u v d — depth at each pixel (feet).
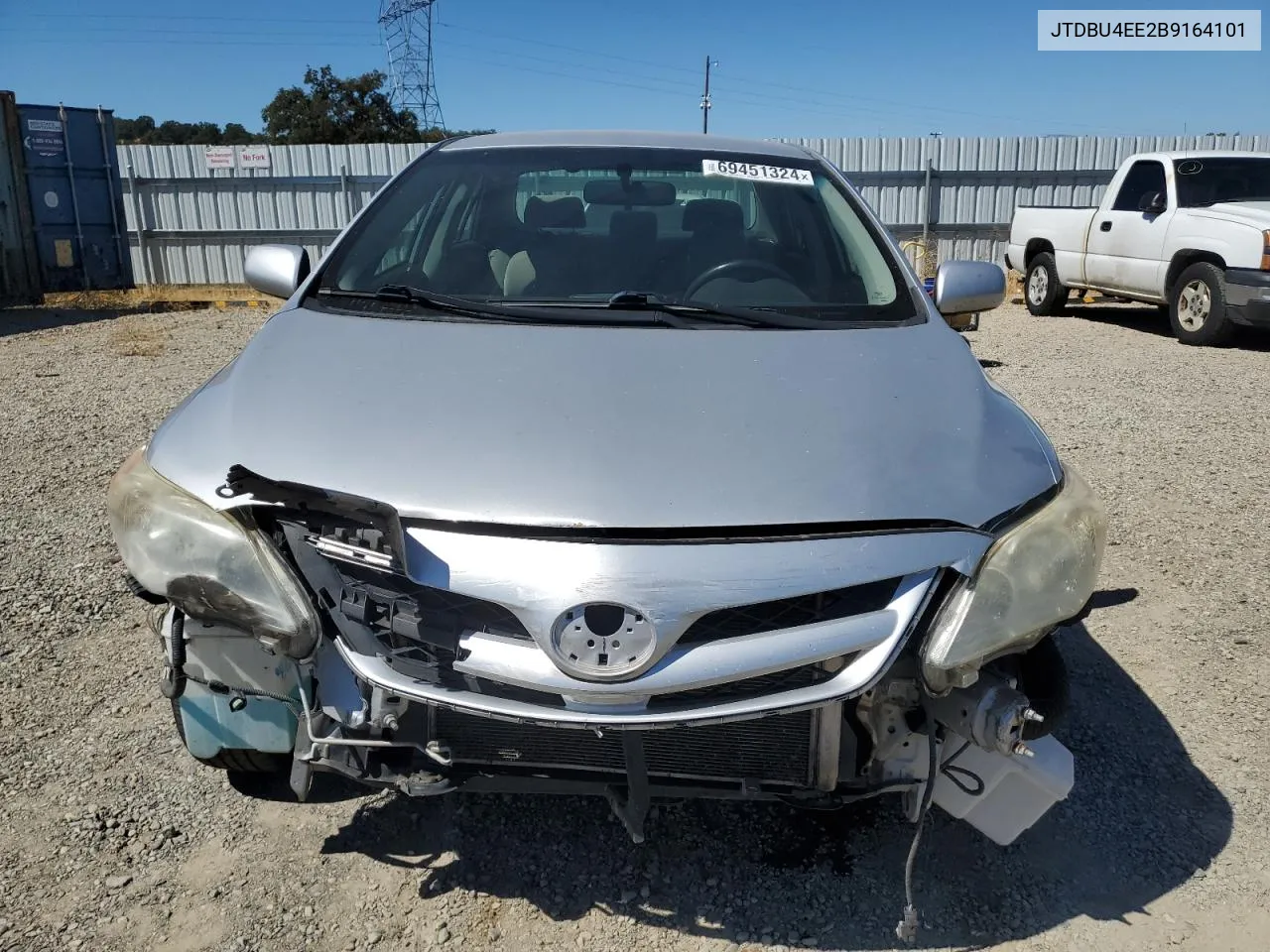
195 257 54.03
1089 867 8.20
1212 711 10.57
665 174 11.00
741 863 8.11
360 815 8.55
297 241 54.13
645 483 6.59
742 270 9.82
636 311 8.94
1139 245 35.63
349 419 7.20
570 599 6.15
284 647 6.75
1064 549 7.02
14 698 10.24
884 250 10.20
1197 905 7.78
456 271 9.84
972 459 7.20
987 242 54.08
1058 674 7.66
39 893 7.58
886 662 6.37
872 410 7.47
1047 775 7.43
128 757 9.30
